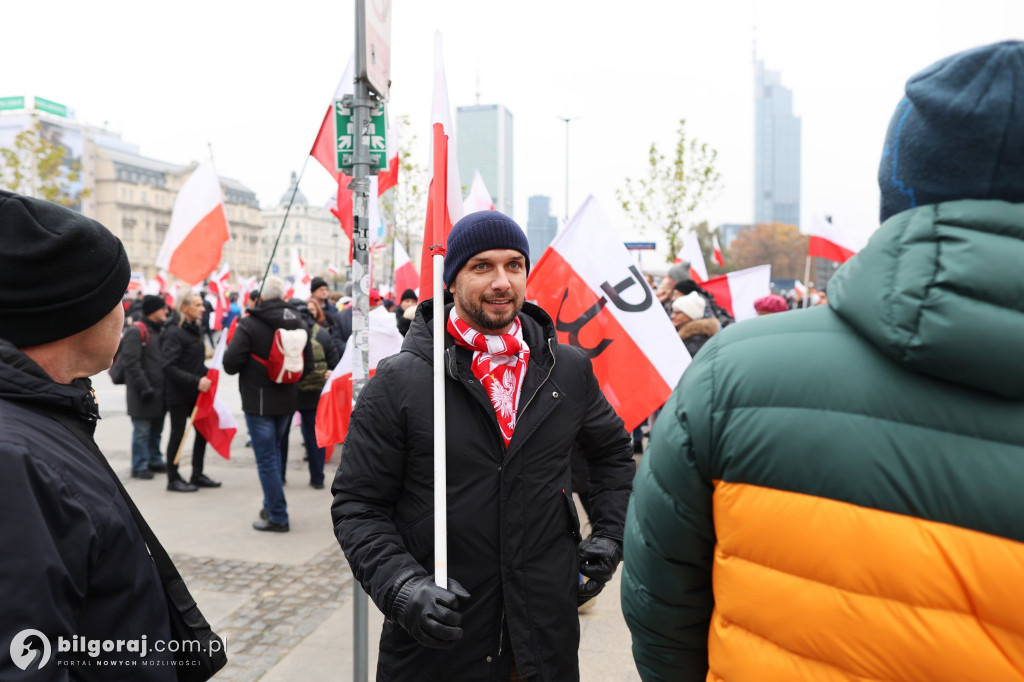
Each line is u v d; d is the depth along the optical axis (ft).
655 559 3.84
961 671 2.81
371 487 5.83
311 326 21.38
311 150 14.74
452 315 6.31
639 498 3.93
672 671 4.08
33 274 3.92
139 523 4.35
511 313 6.05
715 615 3.67
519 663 5.59
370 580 5.34
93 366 4.36
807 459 3.12
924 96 2.95
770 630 3.28
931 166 2.94
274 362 16.44
